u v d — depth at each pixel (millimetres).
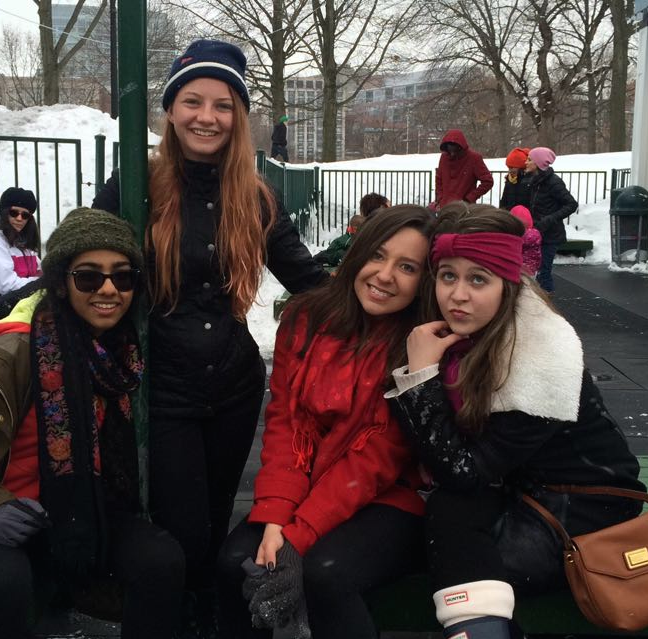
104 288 2143
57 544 2121
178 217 2391
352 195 18453
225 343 2441
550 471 2254
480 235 2133
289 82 40188
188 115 2350
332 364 2377
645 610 2049
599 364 6477
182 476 2410
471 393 2117
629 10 27953
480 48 30078
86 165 12758
